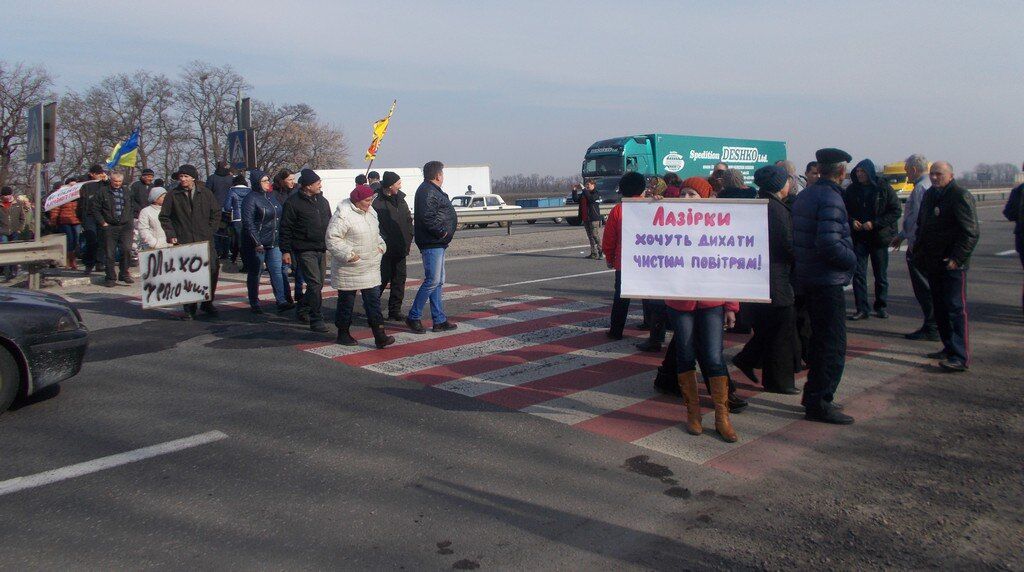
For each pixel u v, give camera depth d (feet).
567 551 12.22
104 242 41.63
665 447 16.79
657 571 11.64
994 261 52.47
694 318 17.54
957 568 11.69
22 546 12.14
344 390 20.95
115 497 14.02
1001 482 14.85
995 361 23.91
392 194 29.96
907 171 27.12
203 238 31.17
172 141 209.15
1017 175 32.30
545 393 20.72
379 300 25.90
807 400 18.53
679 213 16.78
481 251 62.39
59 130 189.67
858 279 30.42
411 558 11.93
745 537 12.73
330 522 13.10
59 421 18.24
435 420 18.48
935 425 18.11
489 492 14.40
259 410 19.19
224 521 13.10
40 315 18.84
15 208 47.65
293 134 230.89
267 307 34.86
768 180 19.16
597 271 47.50
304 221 27.84
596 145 111.96
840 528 13.03
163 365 23.71
